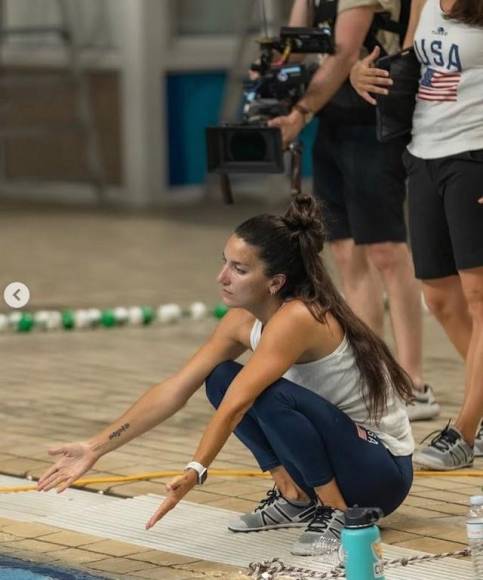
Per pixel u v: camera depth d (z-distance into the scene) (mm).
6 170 33031
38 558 9375
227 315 9891
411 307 13375
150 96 30922
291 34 12977
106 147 31812
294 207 9492
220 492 10914
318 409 9250
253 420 9680
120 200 31625
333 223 14031
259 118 12969
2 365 16375
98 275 22703
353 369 9508
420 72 11836
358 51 12961
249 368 9172
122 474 11453
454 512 10352
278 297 9523
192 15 31375
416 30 11766
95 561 9328
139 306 20094
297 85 12961
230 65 31781
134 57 30719
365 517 8172
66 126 31328
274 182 31547
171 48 31094
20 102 32281
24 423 13422
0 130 31422
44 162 32531
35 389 15008
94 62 31328
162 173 31453
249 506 10531
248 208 30750
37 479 11359
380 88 11914
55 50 31578
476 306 11500
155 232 27484
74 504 10656
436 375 15508
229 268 9469
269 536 9836
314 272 9453
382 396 9586
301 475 9617
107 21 31031
